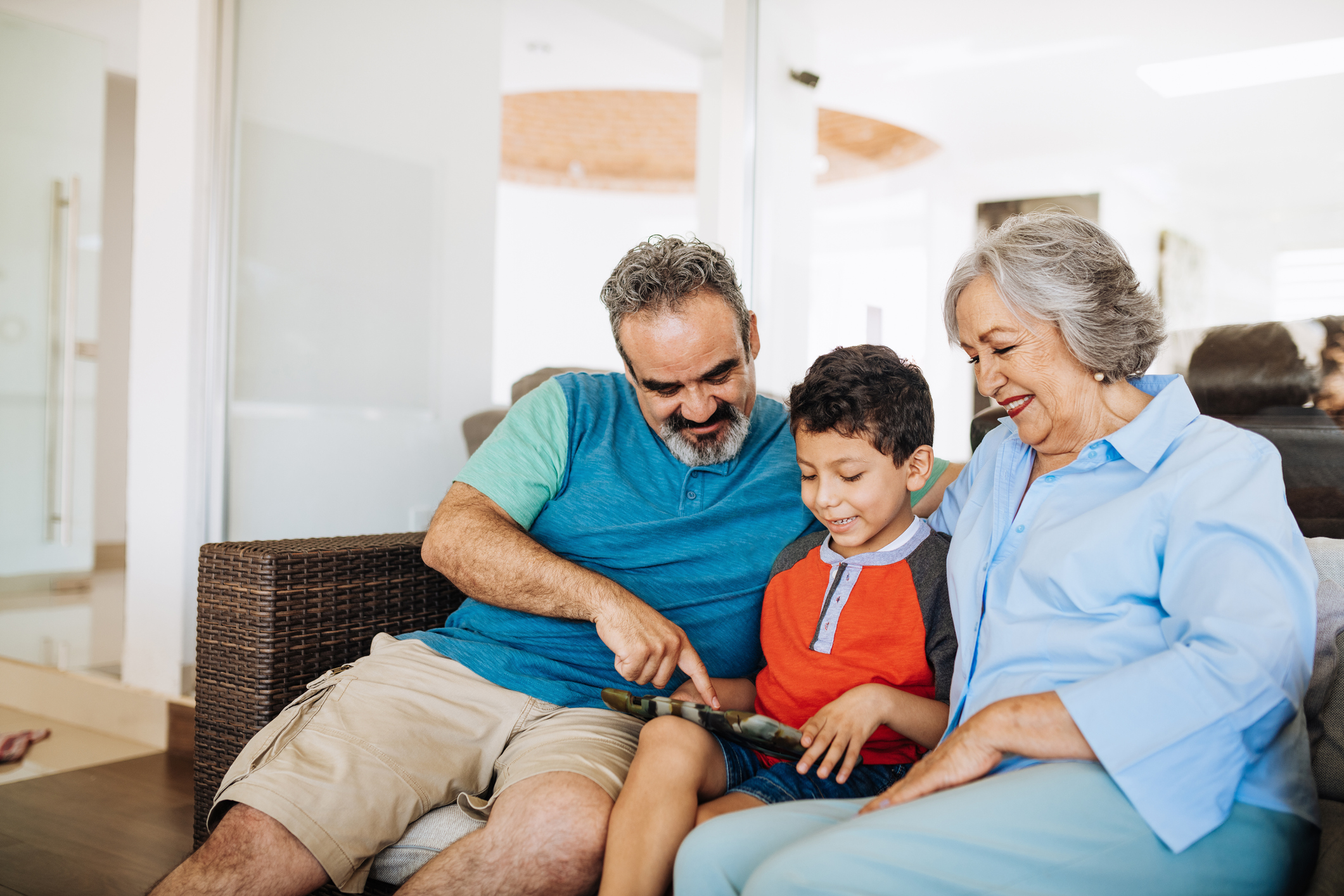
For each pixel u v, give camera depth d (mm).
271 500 2732
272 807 1103
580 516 1391
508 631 1364
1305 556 899
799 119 3104
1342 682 1073
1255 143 3348
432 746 1235
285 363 2771
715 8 3246
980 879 814
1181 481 954
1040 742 867
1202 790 829
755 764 1193
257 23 2668
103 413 5926
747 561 1367
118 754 2385
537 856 1069
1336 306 3270
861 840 824
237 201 2611
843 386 1167
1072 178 4027
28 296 4324
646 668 1183
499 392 3965
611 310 1351
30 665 2832
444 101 3320
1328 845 917
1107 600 989
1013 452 1168
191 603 2463
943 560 1222
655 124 7211
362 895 1197
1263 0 2941
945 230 4676
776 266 3004
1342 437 1320
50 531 4434
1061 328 1023
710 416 1340
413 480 3205
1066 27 3141
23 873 1651
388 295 3121
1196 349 1481
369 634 1594
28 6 4293
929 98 3684
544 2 3721
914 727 1095
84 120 4559
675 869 929
